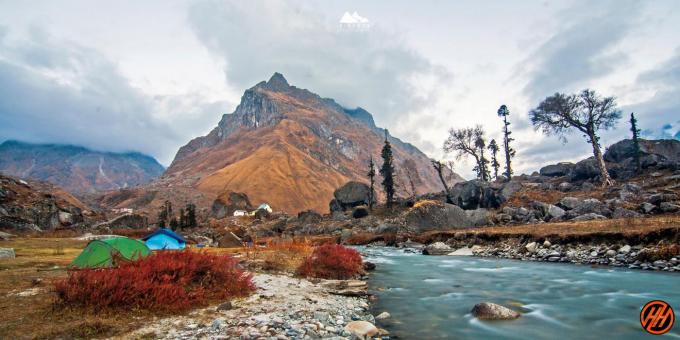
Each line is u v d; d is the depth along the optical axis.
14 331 8.03
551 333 10.33
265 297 13.23
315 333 9.30
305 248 30.80
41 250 29.73
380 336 10.10
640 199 39.59
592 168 58.03
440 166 81.56
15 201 64.31
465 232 39.03
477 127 82.44
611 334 10.18
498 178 85.62
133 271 11.08
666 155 59.22
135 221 86.94
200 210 174.50
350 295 15.70
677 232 21.14
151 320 9.57
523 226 38.69
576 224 32.25
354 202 93.62
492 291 16.72
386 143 82.25
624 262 21.50
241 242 43.00
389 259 32.03
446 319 11.97
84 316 9.23
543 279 19.17
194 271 12.96
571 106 54.97
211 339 8.22
